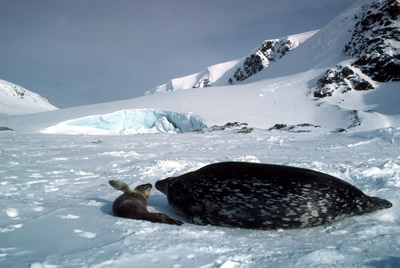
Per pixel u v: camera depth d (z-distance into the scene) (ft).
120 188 10.72
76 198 11.94
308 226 9.29
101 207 10.49
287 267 5.63
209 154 31.76
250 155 30.01
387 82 166.91
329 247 7.11
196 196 10.00
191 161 23.70
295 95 164.55
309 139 52.44
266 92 171.12
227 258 6.01
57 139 54.08
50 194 12.71
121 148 39.01
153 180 16.79
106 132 124.67
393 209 10.78
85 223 8.16
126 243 6.60
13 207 9.61
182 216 10.66
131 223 8.32
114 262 5.49
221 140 53.47
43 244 6.47
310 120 134.72
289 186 9.28
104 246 6.38
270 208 9.14
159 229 7.91
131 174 18.78
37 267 5.10
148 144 46.37
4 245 6.35
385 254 6.62
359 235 8.27
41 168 20.67
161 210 11.21
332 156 29.48
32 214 9.12
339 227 9.15
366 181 15.25
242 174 9.72
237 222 9.36
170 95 170.09
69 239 6.83
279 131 71.15
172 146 43.37
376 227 8.89
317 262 5.92
